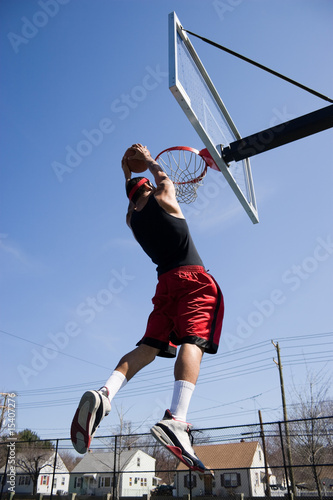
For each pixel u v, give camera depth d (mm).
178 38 3162
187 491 19766
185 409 1470
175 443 1379
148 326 1793
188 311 1672
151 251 1863
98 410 1417
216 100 3770
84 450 1435
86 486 25984
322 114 3283
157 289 1849
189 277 1727
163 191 1831
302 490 13992
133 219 1887
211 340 1639
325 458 12336
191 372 1517
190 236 1849
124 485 24969
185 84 3020
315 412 15398
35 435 21406
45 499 12977
